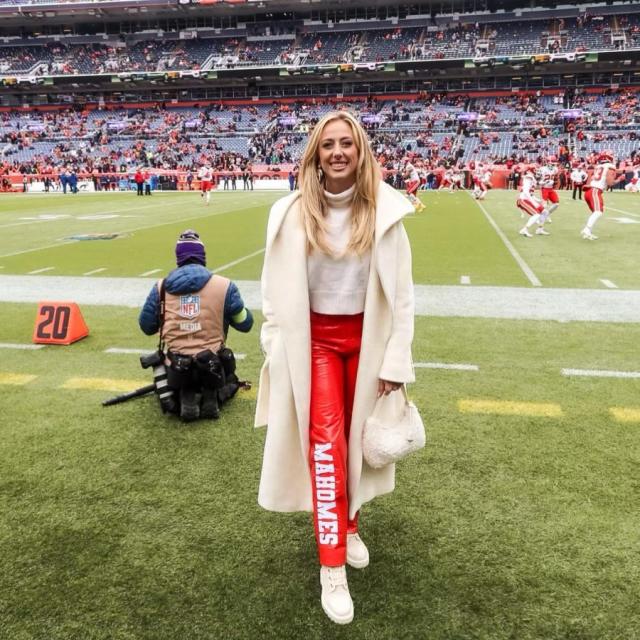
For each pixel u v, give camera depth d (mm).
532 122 49969
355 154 2293
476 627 2395
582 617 2443
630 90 54281
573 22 55750
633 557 2801
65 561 2809
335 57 57438
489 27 57219
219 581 2670
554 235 15273
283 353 2436
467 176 42781
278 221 2346
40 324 6328
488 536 2965
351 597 2557
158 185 47375
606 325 6805
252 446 3930
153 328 4379
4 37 66125
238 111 60344
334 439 2367
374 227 2299
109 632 2385
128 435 4109
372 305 2367
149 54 62281
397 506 3229
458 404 4594
